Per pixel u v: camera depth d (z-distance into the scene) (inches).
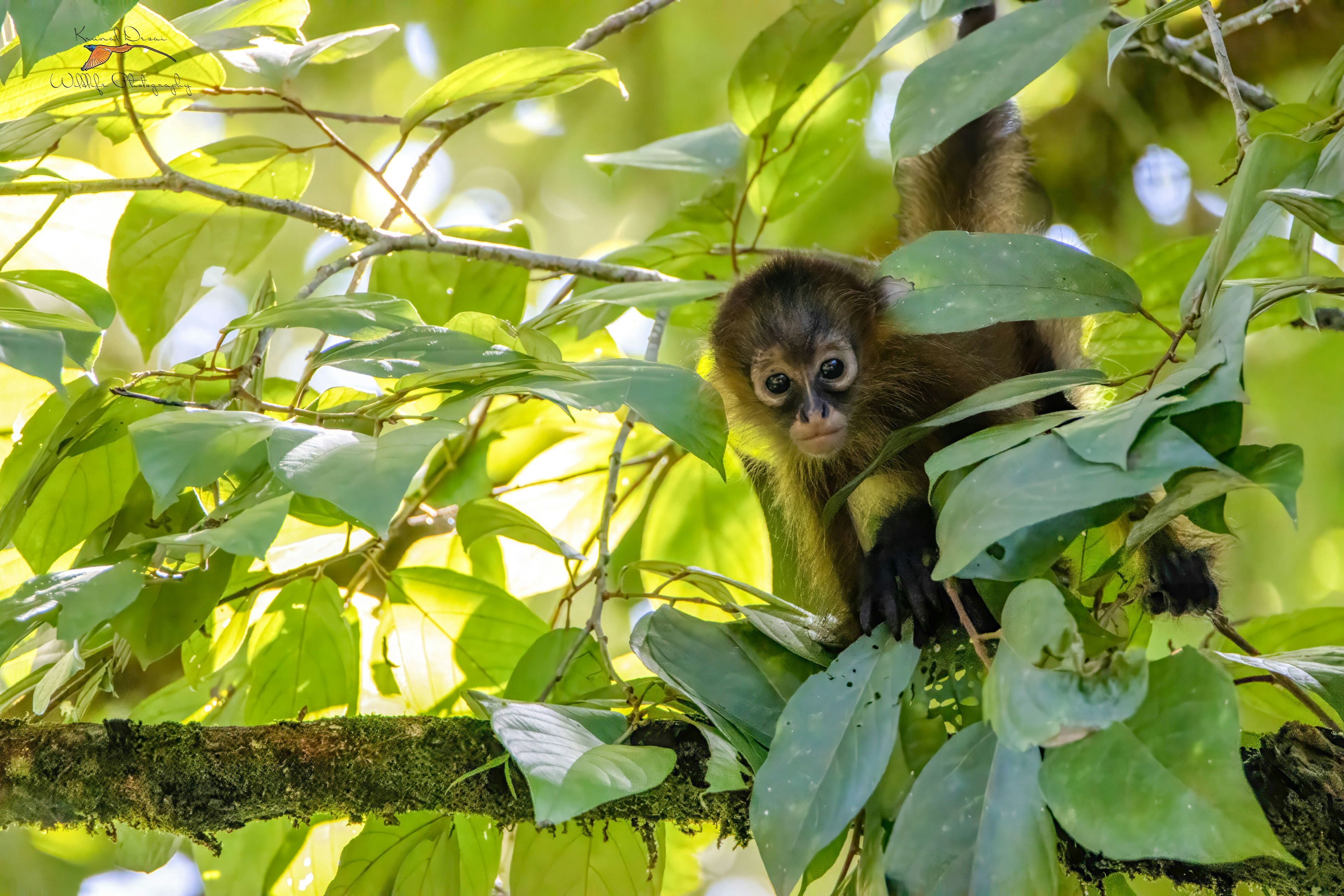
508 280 423.8
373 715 290.7
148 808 276.7
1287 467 203.0
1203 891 256.5
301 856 351.9
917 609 282.7
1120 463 200.4
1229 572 396.5
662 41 664.4
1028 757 222.4
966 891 215.5
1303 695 259.3
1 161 320.2
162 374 291.6
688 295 350.3
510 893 295.6
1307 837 246.4
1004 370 404.2
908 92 264.5
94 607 253.0
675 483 443.5
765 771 241.9
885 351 419.8
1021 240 263.6
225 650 354.9
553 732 247.6
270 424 244.8
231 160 360.5
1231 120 622.2
